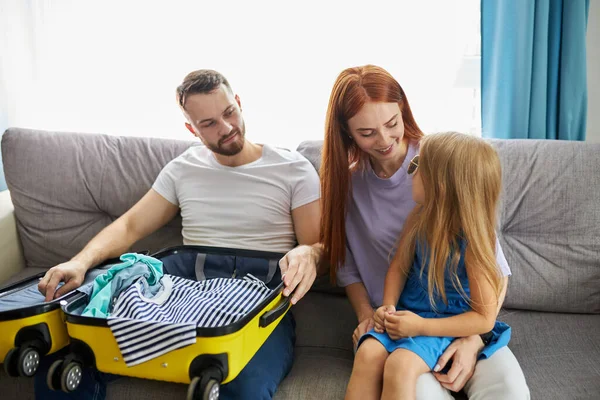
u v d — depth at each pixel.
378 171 1.29
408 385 0.95
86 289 1.10
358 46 1.65
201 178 1.41
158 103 1.80
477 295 1.05
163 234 1.53
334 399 1.04
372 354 1.03
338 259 1.30
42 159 1.55
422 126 1.66
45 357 1.07
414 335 1.05
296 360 1.19
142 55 1.76
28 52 1.76
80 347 0.98
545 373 1.09
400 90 1.19
